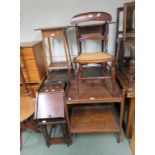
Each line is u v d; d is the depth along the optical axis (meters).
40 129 1.89
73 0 2.10
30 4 2.15
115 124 1.72
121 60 2.04
